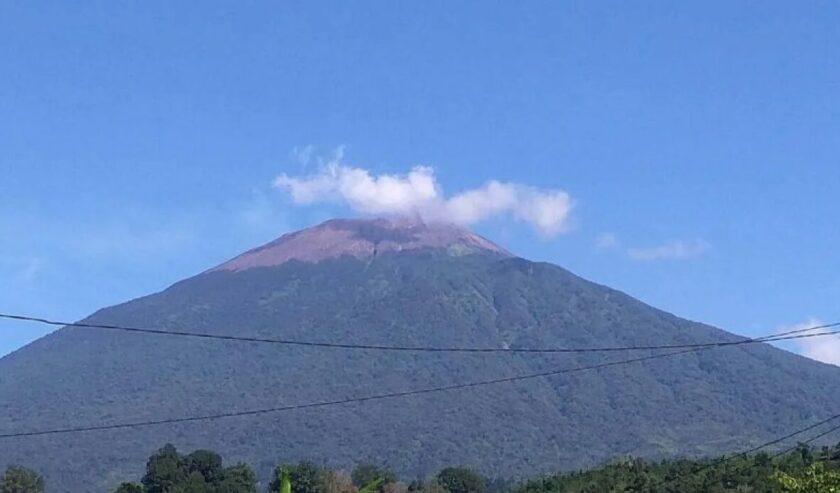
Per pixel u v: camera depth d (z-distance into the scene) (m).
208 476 69.75
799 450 58.97
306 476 69.75
